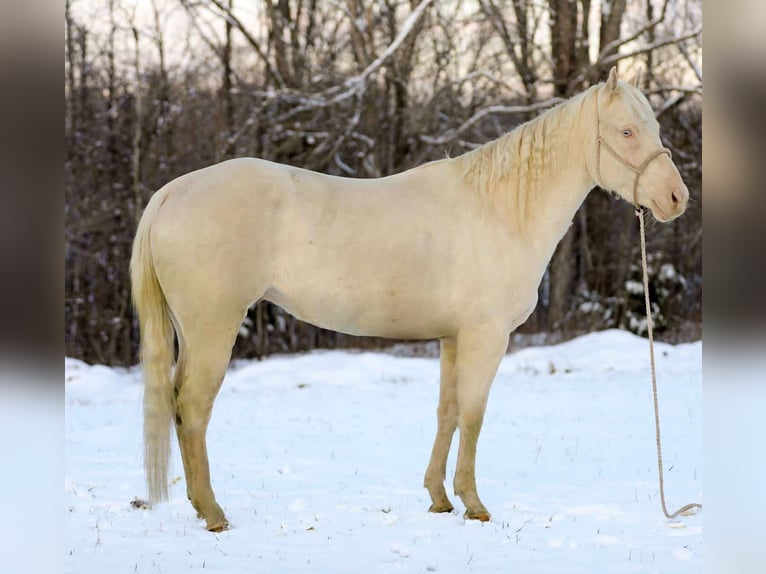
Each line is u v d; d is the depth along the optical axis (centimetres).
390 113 2194
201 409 466
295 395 1195
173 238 461
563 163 506
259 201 466
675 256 2309
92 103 2352
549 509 527
